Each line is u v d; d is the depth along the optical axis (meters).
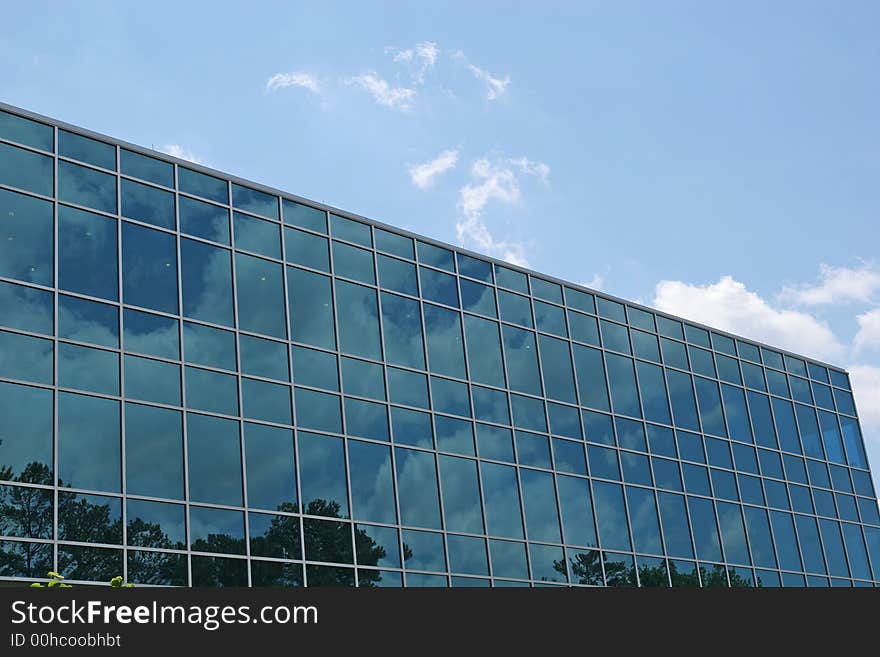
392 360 38.72
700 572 44.78
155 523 31.12
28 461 29.39
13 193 31.70
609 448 43.97
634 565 42.62
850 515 52.69
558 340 44.34
